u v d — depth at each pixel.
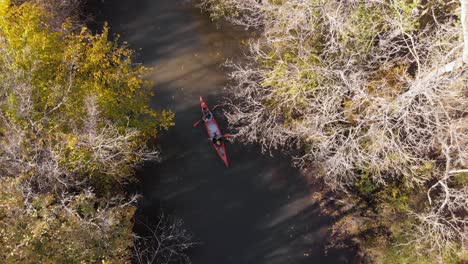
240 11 22.77
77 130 15.58
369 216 19.16
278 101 19.06
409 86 16.06
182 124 21.27
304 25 17.53
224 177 20.45
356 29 15.71
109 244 14.63
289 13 16.70
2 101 14.74
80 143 14.59
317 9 16.52
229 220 19.78
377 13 16.78
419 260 17.02
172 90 21.86
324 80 17.06
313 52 17.48
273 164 20.69
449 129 15.35
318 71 15.99
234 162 20.69
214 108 21.36
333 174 18.23
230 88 21.80
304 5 15.78
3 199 13.00
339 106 16.98
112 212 15.38
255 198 20.16
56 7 19.72
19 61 14.94
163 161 20.55
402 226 18.23
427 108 16.02
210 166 20.61
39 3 18.77
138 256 17.27
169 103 21.59
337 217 19.61
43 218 13.43
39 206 13.65
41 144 15.06
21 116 14.52
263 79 19.55
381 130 16.33
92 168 15.56
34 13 16.12
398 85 17.64
